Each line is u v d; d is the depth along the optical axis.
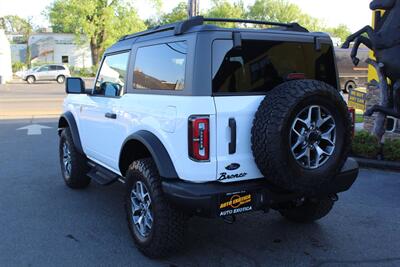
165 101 3.84
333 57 4.42
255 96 3.76
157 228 3.92
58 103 20.41
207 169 3.58
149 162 4.09
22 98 23.19
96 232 4.86
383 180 7.00
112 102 4.88
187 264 4.09
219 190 3.60
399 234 4.83
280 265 4.08
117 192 6.38
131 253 4.32
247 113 3.69
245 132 3.70
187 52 3.71
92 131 5.53
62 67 41.22
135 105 4.34
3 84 37.84
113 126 4.85
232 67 3.74
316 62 4.31
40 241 4.61
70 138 6.22
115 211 5.55
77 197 6.13
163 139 3.84
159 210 3.89
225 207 3.63
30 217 5.32
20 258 4.21
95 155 5.56
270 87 3.95
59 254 4.30
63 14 53.75
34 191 6.41
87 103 5.64
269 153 3.49
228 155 3.65
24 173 7.50
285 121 3.44
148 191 4.02
